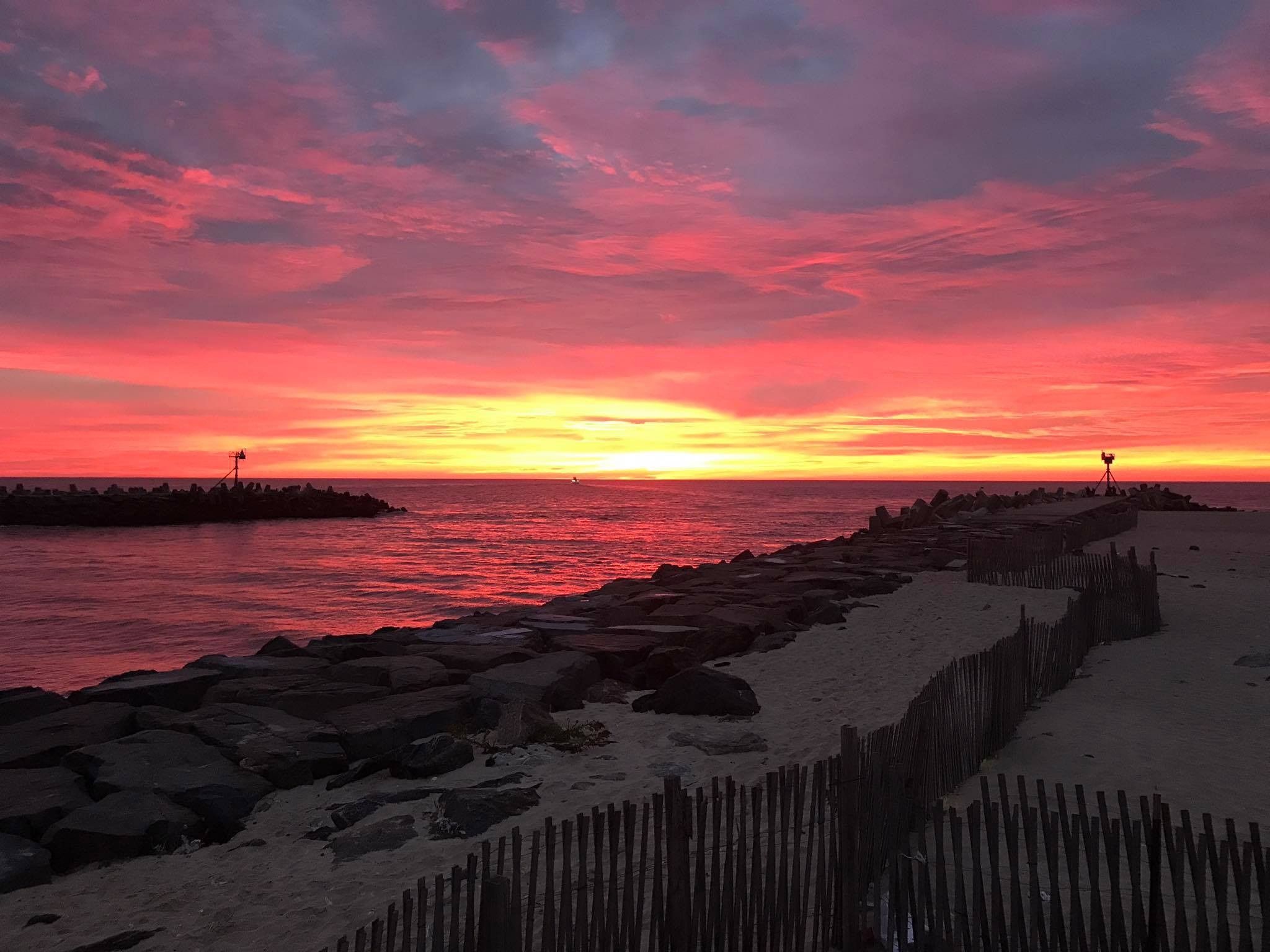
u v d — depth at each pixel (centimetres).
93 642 2238
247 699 939
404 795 704
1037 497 5641
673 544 5684
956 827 430
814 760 783
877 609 1669
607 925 407
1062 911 424
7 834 609
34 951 488
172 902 544
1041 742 824
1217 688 1048
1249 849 397
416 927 493
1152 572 1464
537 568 4191
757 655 1269
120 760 727
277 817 681
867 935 455
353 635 1445
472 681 1002
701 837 422
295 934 500
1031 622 983
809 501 14788
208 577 3797
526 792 691
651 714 966
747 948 431
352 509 9431
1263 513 4728
